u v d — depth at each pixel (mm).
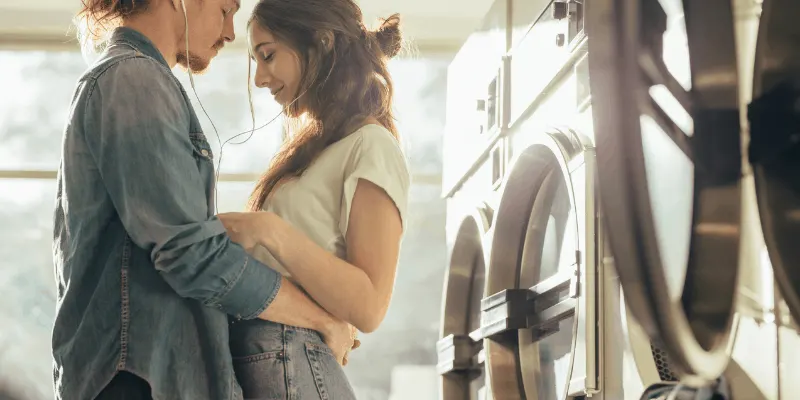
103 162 1492
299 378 1617
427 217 5027
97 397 1471
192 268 1463
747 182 1327
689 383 1288
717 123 1321
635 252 1134
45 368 4812
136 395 1469
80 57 5004
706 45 1326
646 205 1129
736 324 1331
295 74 1950
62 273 1558
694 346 1207
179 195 1476
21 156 4922
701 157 1312
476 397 3172
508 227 2740
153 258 1473
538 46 2508
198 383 1494
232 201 4891
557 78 2348
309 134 1931
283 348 1619
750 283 1330
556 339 2584
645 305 1161
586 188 2025
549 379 2621
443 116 5062
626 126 1128
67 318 1521
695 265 1308
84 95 1551
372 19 4938
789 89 1329
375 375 4934
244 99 4957
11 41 4945
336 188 1812
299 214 1801
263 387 1605
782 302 1305
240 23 4922
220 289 1494
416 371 4934
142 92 1511
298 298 1621
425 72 5078
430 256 5008
